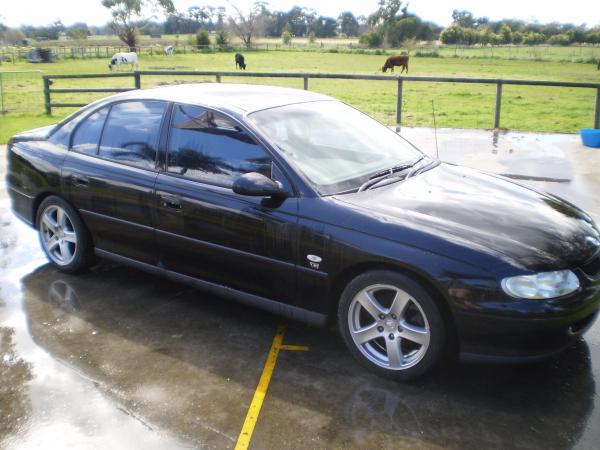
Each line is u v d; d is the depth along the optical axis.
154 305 4.29
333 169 3.75
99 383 3.29
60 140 4.81
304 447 2.76
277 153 3.64
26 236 5.82
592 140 10.37
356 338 3.39
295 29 146.62
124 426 2.92
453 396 3.16
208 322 4.04
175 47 80.75
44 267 5.02
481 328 2.99
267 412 3.03
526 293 2.93
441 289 3.02
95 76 13.92
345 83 31.94
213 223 3.78
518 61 58.81
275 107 4.14
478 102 21.91
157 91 4.48
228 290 3.91
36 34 137.38
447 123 14.53
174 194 3.94
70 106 15.44
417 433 2.85
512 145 10.67
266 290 3.71
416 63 55.34
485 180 4.09
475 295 2.96
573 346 3.67
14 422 2.96
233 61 57.28
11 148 5.15
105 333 3.87
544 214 3.52
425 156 4.48
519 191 3.92
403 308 3.19
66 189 4.60
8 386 3.26
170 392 3.21
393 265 3.18
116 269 4.97
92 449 2.76
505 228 3.26
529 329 2.93
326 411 3.03
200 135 3.98
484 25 122.62
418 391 3.21
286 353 3.62
